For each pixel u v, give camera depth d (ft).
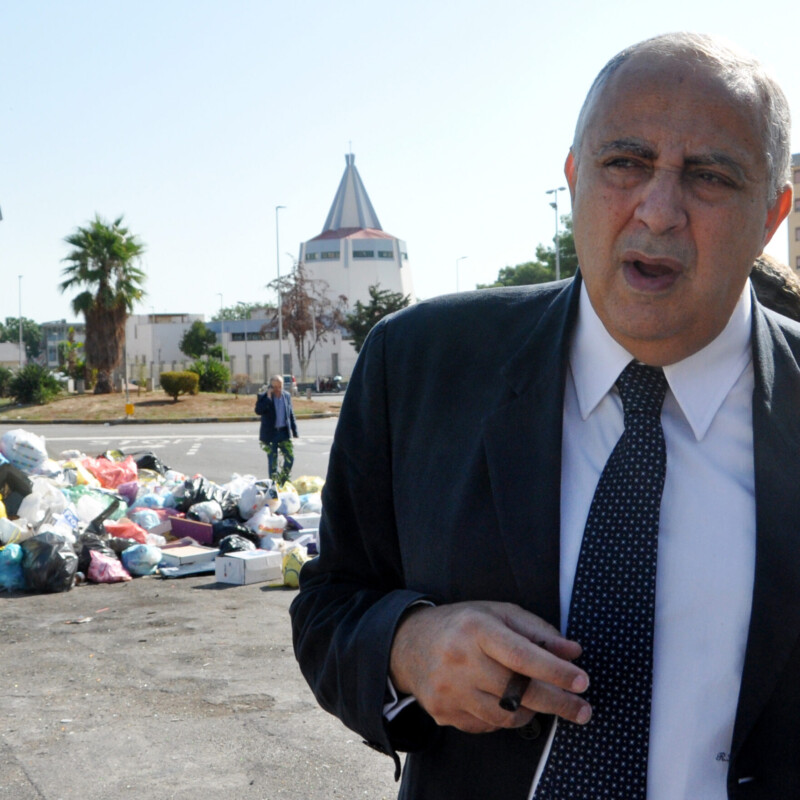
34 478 28.86
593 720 3.59
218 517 30.86
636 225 3.66
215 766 13.51
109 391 133.90
